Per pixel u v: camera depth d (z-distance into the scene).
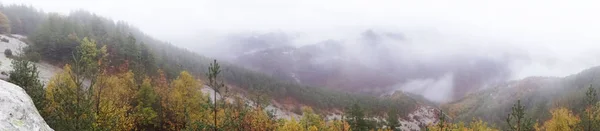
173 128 41.00
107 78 38.12
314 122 56.22
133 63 75.12
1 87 8.72
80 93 23.02
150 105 46.34
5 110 7.83
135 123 39.41
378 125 75.12
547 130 48.91
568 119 45.31
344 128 52.91
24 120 8.20
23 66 31.25
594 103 35.38
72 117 21.52
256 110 38.50
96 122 24.81
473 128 73.44
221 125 22.69
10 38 102.00
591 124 35.03
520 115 30.39
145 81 48.75
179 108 39.94
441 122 48.12
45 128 8.90
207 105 22.81
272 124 42.78
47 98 27.00
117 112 28.91
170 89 47.03
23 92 9.50
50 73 67.81
